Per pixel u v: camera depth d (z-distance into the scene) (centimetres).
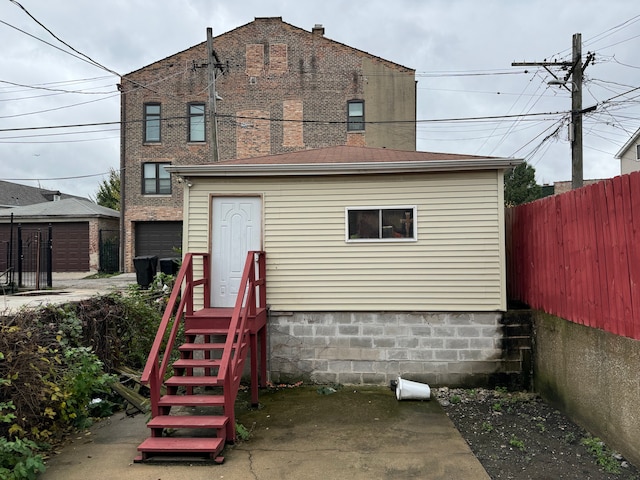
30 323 572
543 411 619
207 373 738
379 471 443
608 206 478
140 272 1298
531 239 711
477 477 428
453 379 721
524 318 714
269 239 746
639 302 422
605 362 489
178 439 487
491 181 720
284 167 721
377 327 734
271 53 2297
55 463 467
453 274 723
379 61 2303
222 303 740
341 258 739
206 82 2280
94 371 588
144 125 2278
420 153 827
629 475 423
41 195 4009
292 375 743
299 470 446
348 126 2291
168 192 2255
